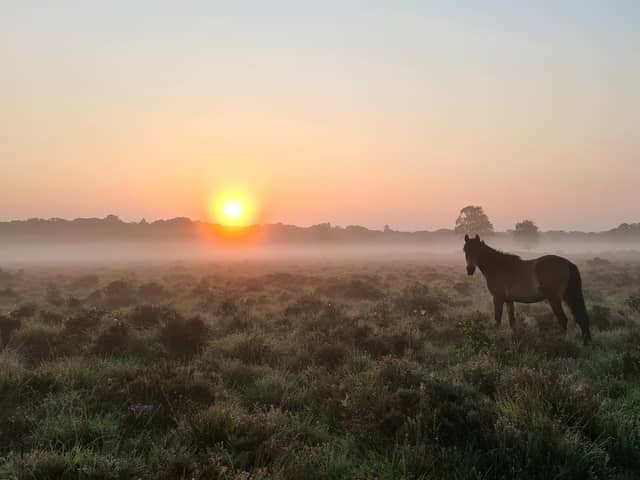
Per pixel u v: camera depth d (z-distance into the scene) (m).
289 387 5.65
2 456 4.12
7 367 6.07
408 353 7.09
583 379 5.57
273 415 4.65
